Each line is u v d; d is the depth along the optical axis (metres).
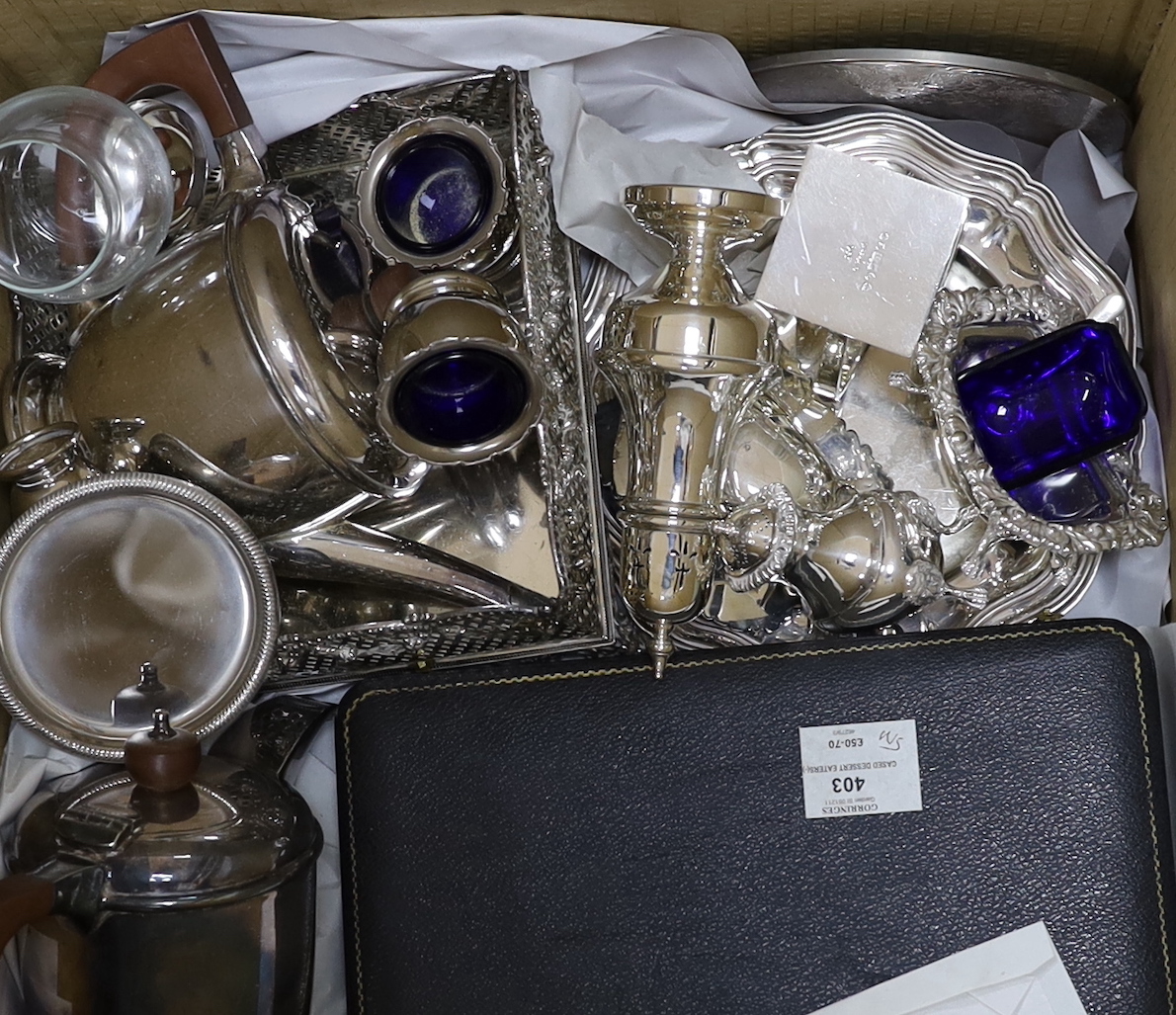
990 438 0.78
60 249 0.69
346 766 0.77
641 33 0.80
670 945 0.75
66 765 0.78
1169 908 0.74
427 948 0.75
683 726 0.76
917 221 0.77
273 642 0.74
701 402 0.70
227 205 0.73
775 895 0.74
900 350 0.79
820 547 0.75
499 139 0.78
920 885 0.74
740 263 0.85
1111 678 0.75
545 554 0.77
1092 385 0.76
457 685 0.77
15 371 0.77
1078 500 0.80
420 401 0.65
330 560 0.76
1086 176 0.85
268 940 0.68
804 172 0.78
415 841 0.76
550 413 0.76
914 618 0.83
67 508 0.71
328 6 0.77
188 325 0.67
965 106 0.84
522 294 0.77
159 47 0.73
